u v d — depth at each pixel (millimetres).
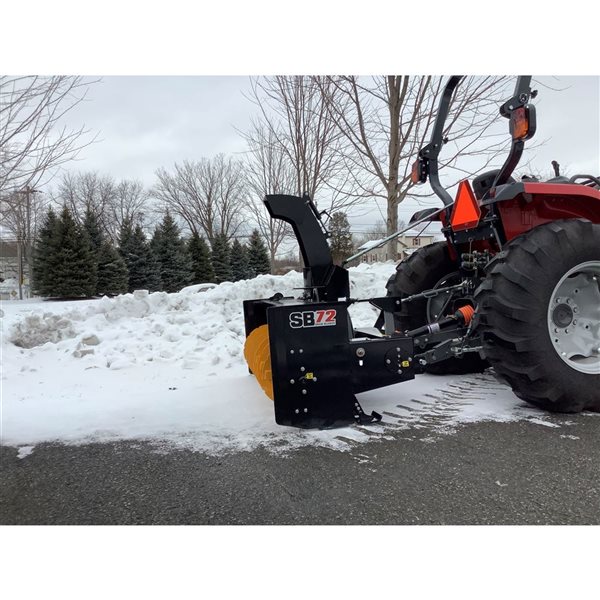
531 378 2678
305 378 2557
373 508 1801
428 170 3703
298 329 2535
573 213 3111
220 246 32062
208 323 5520
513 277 2674
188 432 2662
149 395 3373
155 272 26969
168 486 2037
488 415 2791
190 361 4336
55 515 1836
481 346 2951
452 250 3740
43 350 4770
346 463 2191
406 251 7004
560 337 2900
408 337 2777
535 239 2734
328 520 1736
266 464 2211
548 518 1706
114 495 1977
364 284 7074
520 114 2787
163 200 40812
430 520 1714
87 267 22219
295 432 2592
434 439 2443
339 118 7500
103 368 4270
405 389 3404
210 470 2176
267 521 1745
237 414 2904
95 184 40906
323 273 2893
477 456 2223
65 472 2209
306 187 7422
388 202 7863
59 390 3629
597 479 1973
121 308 5801
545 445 2330
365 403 3090
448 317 3146
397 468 2123
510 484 1946
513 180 3074
